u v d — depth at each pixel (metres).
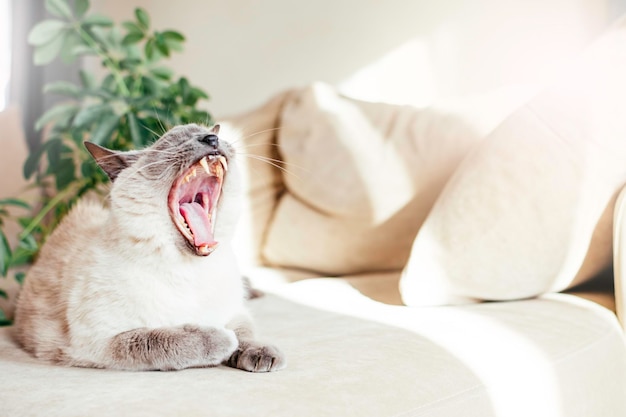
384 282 1.87
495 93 2.00
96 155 1.29
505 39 2.39
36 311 1.32
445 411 1.04
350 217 2.05
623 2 2.12
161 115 2.44
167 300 1.20
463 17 2.48
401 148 2.03
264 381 1.05
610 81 1.49
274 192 2.34
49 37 2.44
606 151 1.45
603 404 1.28
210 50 3.27
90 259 1.24
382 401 1.00
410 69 2.62
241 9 3.12
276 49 3.02
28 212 2.79
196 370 1.13
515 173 1.52
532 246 1.50
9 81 3.28
